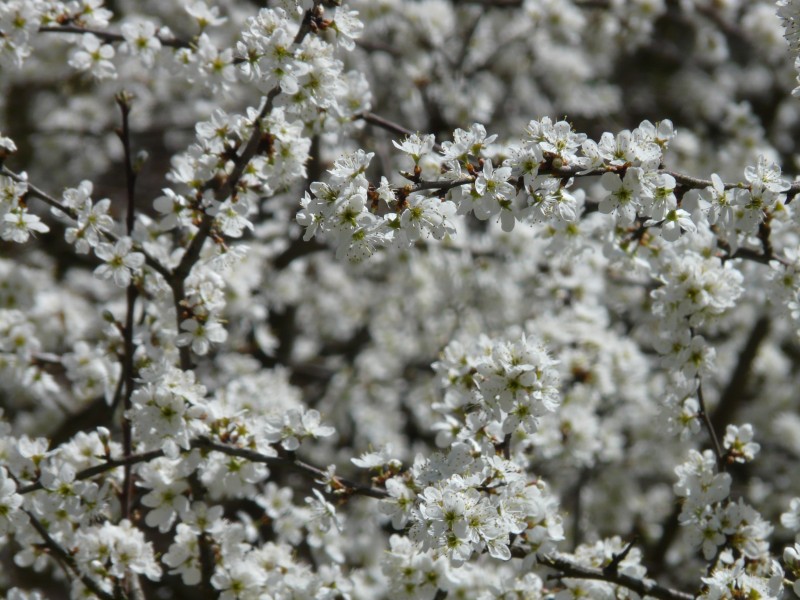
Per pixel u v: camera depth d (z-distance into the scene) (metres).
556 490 10.40
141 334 6.37
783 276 5.97
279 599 5.86
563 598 5.74
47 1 6.63
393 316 11.73
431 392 10.84
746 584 5.16
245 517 6.79
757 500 11.48
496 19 12.52
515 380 4.94
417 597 5.59
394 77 11.87
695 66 14.62
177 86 12.64
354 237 4.49
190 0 7.23
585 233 6.79
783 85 13.33
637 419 10.31
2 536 5.45
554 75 12.55
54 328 9.23
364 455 5.48
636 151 4.48
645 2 11.76
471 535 4.54
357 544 9.41
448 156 4.62
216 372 10.23
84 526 5.66
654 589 5.54
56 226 12.30
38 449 5.54
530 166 4.50
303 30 5.43
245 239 10.69
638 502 11.11
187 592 9.12
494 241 10.05
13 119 13.52
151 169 14.07
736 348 12.23
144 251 5.85
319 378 11.84
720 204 4.84
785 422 12.12
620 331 10.38
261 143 5.79
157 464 5.90
